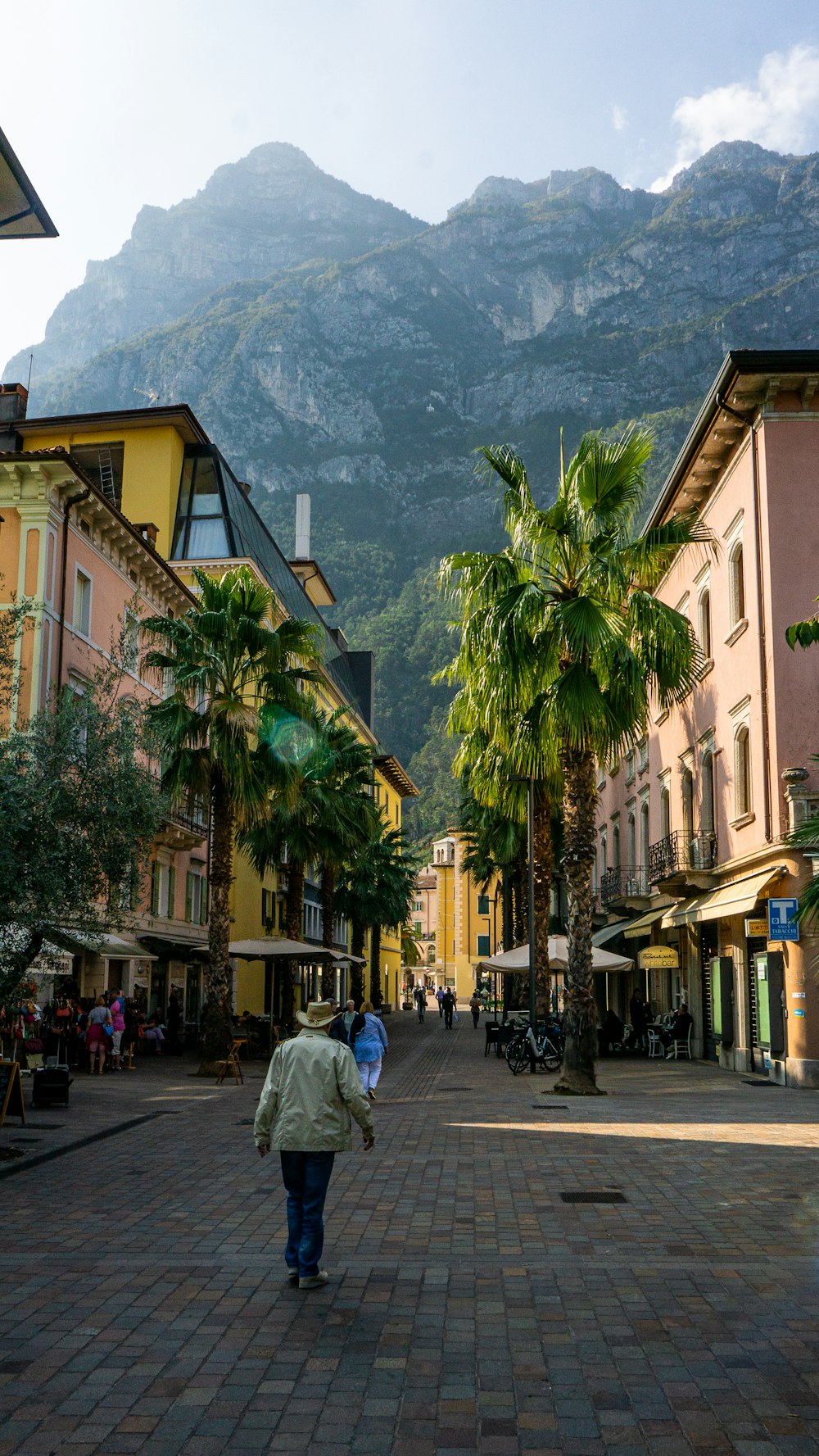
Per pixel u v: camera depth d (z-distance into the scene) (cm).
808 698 2211
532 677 1952
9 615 1623
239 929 4531
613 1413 501
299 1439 474
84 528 2894
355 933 5494
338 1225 897
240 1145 1382
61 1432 480
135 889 1598
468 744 2684
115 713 1705
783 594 2231
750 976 2483
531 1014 2875
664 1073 2488
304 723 2636
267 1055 3152
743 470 2398
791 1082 2109
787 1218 909
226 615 2492
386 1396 521
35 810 1416
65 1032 2555
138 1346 591
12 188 1049
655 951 3000
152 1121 1634
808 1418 494
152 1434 479
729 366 2220
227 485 4838
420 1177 1121
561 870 4356
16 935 1412
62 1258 787
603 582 1941
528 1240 841
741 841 2458
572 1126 1523
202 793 2533
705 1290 698
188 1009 4012
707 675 2761
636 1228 877
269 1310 657
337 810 3500
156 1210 961
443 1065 2927
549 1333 614
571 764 2011
